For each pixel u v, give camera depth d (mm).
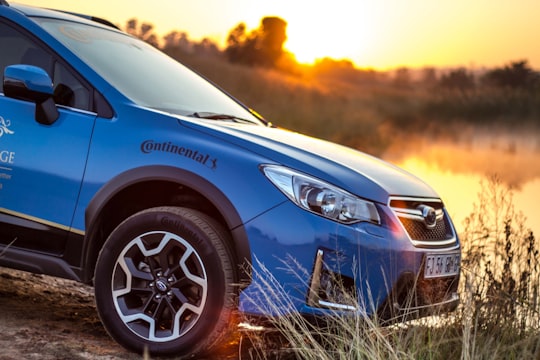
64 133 4387
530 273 5020
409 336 4117
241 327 4758
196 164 4148
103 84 4488
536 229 5988
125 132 4312
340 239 4059
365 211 4180
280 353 4461
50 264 4387
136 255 4230
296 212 4055
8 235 4480
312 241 4023
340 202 4117
